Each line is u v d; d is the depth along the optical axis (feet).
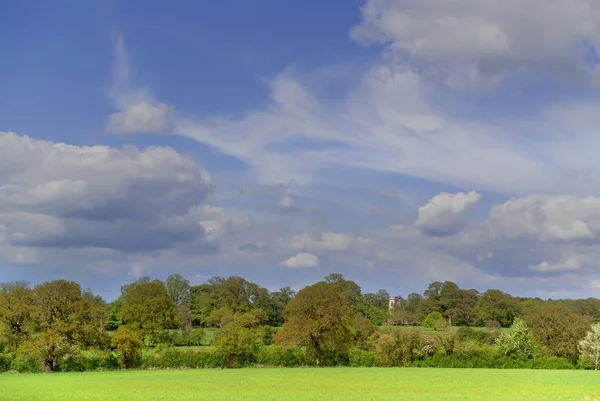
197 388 184.03
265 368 301.84
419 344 328.49
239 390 177.47
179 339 384.06
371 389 181.27
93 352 307.58
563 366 315.78
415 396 157.69
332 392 171.01
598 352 322.55
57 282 284.41
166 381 213.46
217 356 312.50
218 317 438.40
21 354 270.26
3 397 157.07
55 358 283.59
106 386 192.65
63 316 282.77
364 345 352.28
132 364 302.86
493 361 321.52
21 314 278.87
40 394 165.07
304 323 307.37
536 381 212.23
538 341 346.95
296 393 166.61
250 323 330.95
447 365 320.91
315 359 322.96
